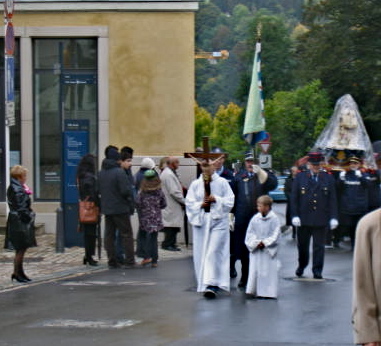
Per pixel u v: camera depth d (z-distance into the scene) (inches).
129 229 647.8
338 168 1055.6
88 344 364.5
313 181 589.9
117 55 869.2
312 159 597.6
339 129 1097.4
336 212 597.0
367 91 2368.4
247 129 703.1
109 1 864.3
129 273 613.0
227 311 446.3
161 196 656.4
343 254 779.4
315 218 590.6
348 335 380.5
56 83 879.1
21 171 560.1
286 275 613.6
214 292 496.1
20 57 872.3
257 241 494.3
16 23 867.4
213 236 504.4
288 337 375.9
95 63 877.2
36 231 857.5
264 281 492.4
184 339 371.9
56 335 384.5
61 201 788.0
